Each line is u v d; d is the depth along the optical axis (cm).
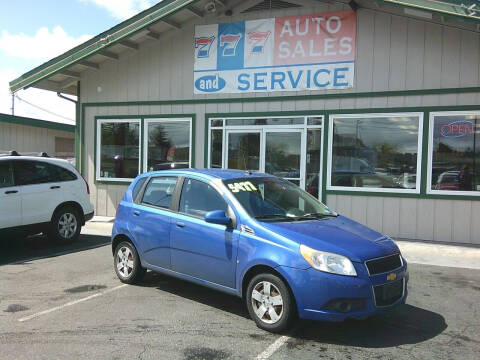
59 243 899
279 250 445
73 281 646
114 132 1230
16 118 1897
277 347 421
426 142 926
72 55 1123
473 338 448
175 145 1162
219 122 1111
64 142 2216
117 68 1214
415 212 938
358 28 975
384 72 956
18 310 523
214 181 539
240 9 1079
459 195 905
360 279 421
